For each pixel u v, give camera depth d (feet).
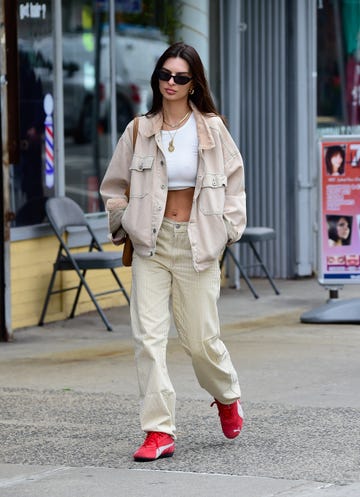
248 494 25.12
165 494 25.29
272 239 57.16
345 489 25.43
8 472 27.55
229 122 58.75
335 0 65.98
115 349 43.88
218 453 28.71
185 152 28.12
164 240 28.19
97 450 29.35
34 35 48.85
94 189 53.01
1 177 45.01
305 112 62.39
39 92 49.19
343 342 44.11
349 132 66.85
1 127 44.60
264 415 32.50
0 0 44.04
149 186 28.07
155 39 56.39
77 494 25.50
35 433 31.14
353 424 31.42
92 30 52.42
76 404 34.45
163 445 28.19
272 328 47.67
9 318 45.73
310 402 34.09
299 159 62.23
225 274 60.23
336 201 49.75
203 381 29.04
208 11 58.65
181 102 28.19
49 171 49.93
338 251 49.98
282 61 62.03
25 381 37.91
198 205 28.07
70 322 49.98
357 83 67.21
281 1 61.82
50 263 49.88
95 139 52.90
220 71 59.06
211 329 28.45
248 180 62.95
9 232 45.55
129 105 55.11
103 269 50.80
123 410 33.63
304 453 28.55
